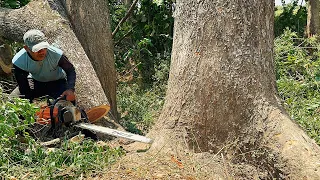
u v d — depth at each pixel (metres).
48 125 4.36
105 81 5.78
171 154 3.55
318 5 8.53
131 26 9.01
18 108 3.54
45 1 5.72
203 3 3.71
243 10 3.67
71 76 4.37
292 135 3.51
